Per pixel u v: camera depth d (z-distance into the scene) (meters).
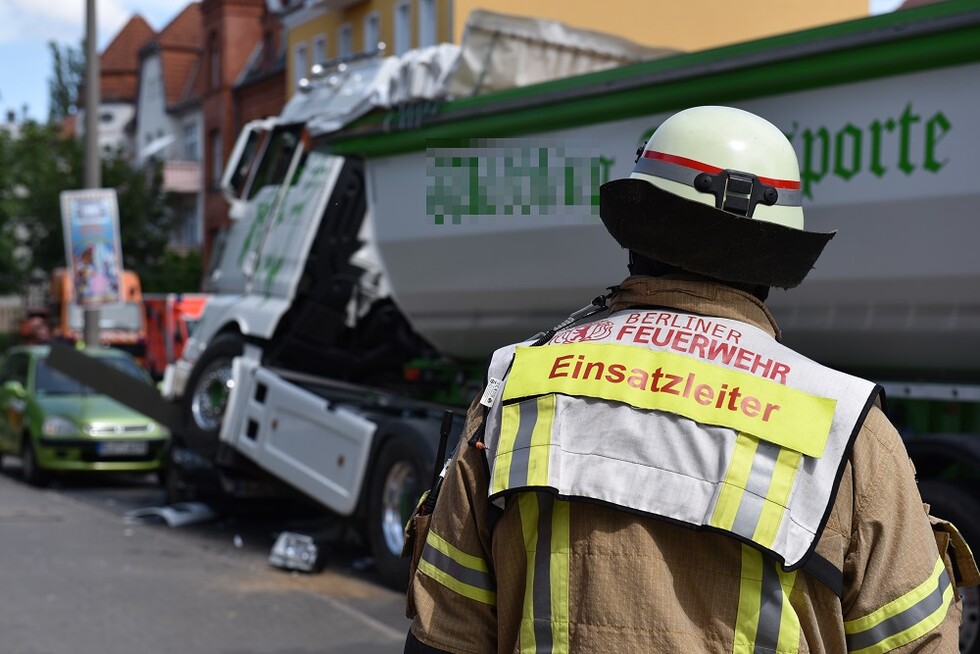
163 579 7.62
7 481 13.68
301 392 8.25
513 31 8.02
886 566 1.54
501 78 7.93
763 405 1.57
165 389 9.89
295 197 8.76
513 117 6.95
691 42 17.89
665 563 1.54
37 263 34.19
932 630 1.53
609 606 1.54
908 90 5.02
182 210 39.62
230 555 8.62
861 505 1.54
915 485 1.58
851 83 5.24
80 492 12.75
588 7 17.38
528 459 1.62
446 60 7.68
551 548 1.60
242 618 6.56
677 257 1.66
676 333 1.66
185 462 10.23
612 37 8.68
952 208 4.90
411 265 7.96
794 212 1.70
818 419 1.55
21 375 14.15
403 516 7.32
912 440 5.14
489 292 7.36
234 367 8.88
